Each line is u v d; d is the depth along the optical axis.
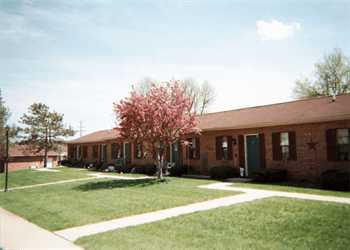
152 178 18.05
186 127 17.03
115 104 17.06
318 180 14.32
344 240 6.18
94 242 7.00
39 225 9.27
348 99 16.02
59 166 40.91
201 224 7.87
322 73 36.69
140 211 9.95
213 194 11.90
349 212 8.09
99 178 20.94
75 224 8.95
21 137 40.66
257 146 17.67
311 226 7.11
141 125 16.45
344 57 35.53
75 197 13.39
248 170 17.98
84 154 38.47
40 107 40.97
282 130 16.38
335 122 14.21
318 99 18.17
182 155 22.22
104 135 34.47
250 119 18.45
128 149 28.19
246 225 7.52
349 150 13.69
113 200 11.91
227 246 6.23
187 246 6.36
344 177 12.46
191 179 17.62
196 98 42.69
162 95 16.88
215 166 18.92
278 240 6.40
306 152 15.27
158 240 6.86
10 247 7.05
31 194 15.73
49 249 6.78
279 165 16.48
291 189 12.48
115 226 8.38
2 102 39.34
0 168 41.47
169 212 9.55
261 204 9.52
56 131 41.84
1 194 17.02
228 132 19.17
